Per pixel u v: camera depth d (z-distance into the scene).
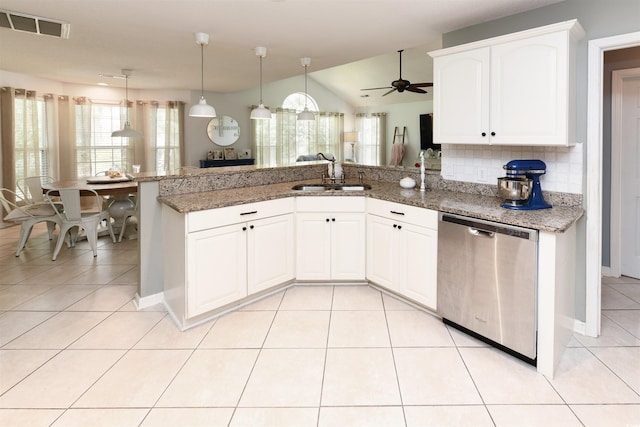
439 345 2.54
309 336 2.68
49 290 3.55
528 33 2.48
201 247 2.78
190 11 2.92
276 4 2.77
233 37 3.60
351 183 4.05
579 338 2.65
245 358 2.41
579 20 2.58
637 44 2.39
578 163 2.64
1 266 4.24
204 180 3.45
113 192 4.86
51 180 6.62
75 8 2.87
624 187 3.65
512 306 2.34
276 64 4.88
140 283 3.16
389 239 3.23
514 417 1.88
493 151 3.13
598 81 2.53
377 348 2.51
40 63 5.01
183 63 4.92
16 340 2.63
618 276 3.74
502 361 2.36
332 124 10.64
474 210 2.60
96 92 7.26
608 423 1.83
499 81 2.67
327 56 4.39
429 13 2.92
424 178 3.57
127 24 3.24
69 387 2.12
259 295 3.34
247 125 8.72
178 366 2.32
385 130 11.01
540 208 2.63
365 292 3.45
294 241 3.51
